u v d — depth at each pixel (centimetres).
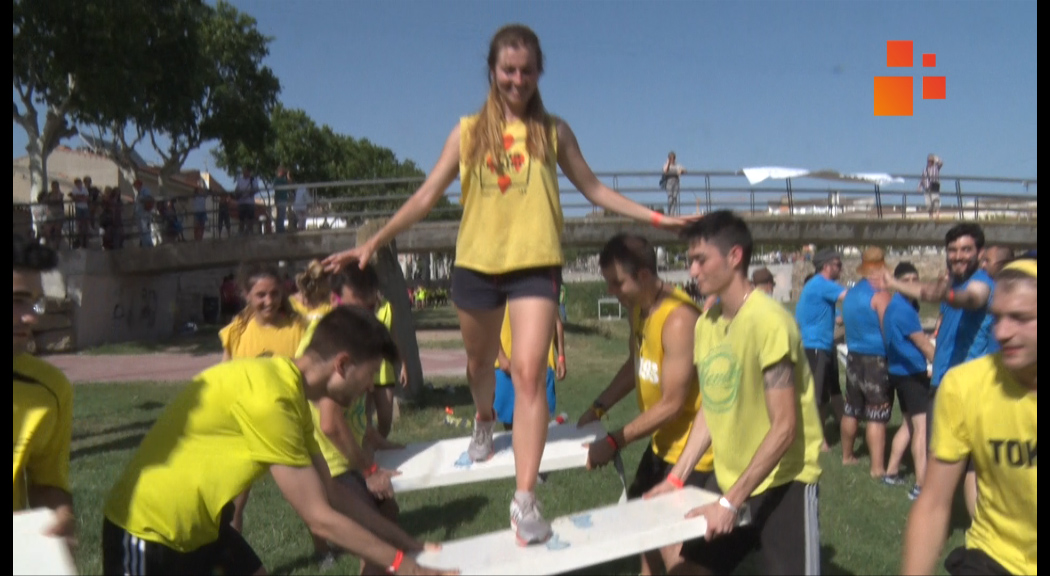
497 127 335
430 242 1906
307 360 305
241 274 464
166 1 2114
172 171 2748
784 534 321
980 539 272
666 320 371
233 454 286
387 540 305
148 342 2030
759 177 2092
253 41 2812
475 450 397
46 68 2006
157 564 287
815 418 327
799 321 775
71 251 1892
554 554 282
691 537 302
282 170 2178
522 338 327
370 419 570
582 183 362
